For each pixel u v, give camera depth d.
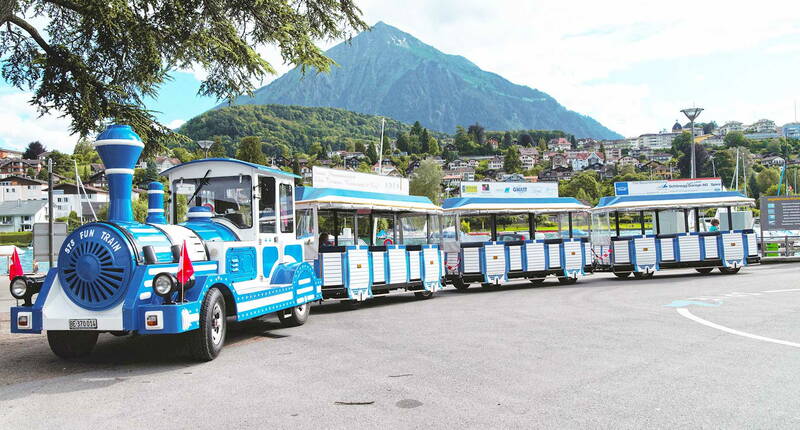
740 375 6.23
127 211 8.35
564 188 135.75
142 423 5.02
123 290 7.35
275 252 10.35
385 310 13.28
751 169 150.38
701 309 11.56
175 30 13.05
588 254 20.02
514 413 5.03
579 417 4.90
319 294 11.73
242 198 9.77
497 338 8.79
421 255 16.00
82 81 13.50
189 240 8.45
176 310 7.10
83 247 7.55
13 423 5.12
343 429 4.71
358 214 15.84
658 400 5.36
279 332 10.16
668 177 183.25
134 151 8.40
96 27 12.99
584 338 8.60
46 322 7.44
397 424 4.80
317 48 14.18
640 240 20.61
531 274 18.77
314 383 6.27
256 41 14.46
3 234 89.19
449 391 5.79
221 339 8.05
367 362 7.29
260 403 5.53
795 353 7.25
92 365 7.64
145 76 14.05
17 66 14.48
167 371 7.14
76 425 5.01
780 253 28.72
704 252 20.62
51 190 19.84
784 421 4.72
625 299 13.84
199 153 100.50
